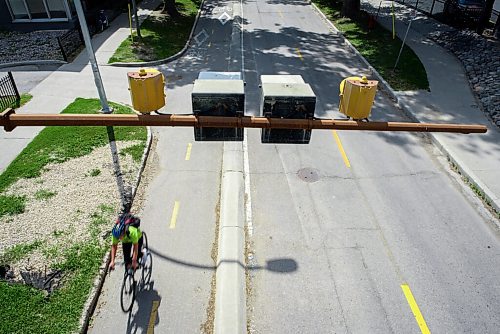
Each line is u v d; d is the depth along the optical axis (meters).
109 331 6.45
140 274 7.49
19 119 3.87
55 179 9.79
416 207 9.59
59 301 6.66
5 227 8.17
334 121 4.11
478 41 19.28
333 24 25.33
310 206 9.52
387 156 11.65
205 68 18.12
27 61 17.89
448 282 7.55
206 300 7.10
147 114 4.05
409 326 6.71
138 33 20.91
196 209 9.31
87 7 24.23
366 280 7.57
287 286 7.41
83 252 7.64
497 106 13.95
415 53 19.31
